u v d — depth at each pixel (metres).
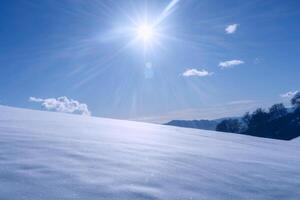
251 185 2.69
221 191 2.41
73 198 1.87
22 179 2.10
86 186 2.11
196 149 4.99
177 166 3.13
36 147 3.24
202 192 2.32
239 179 2.86
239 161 3.96
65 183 2.12
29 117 8.49
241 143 8.08
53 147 3.35
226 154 4.68
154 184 2.37
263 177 3.05
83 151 3.32
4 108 12.32
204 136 9.67
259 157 4.76
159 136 7.36
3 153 2.79
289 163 4.34
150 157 3.47
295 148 7.98
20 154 2.82
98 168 2.64
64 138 4.28
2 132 4.20
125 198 1.98
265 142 9.57
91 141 4.32
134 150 3.90
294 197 2.47
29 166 2.43
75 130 6.01
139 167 2.88
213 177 2.83
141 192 2.14
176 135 8.62
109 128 8.08
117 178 2.40
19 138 3.74
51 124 6.89
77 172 2.42
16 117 7.87
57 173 2.33
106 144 4.18
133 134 6.94
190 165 3.26
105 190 2.08
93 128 7.29
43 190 1.94
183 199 2.12
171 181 2.52
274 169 3.60
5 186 1.94
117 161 3.01
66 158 2.86
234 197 2.30
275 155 5.40
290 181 3.00
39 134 4.43
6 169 2.29
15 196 1.80
